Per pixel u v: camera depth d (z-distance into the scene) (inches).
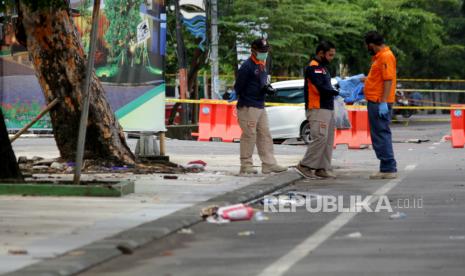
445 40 4443.9
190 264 626.5
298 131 2015.3
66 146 1238.9
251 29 2613.2
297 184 1117.1
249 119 1183.6
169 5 2539.4
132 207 881.5
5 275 575.2
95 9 985.5
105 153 1232.2
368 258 636.7
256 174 1193.4
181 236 738.2
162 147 1403.8
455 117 1809.8
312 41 2898.6
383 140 1165.1
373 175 1173.7
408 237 720.3
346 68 3292.3
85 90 999.6
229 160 1449.3
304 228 770.2
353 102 1823.3
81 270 606.9
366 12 3213.6
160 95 1407.5
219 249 680.4
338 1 3196.4
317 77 1160.2
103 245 675.4
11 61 1488.7
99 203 909.8
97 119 1226.6
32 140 1873.8
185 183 1090.1
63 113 1226.6
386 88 1150.3
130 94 1403.8
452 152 1654.8
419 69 4259.4
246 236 735.1
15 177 1018.1
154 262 634.8
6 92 1496.1
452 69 4320.9
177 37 2319.1
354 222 800.9
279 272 594.9
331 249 671.8
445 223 791.7
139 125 1403.8
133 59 1403.8
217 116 2037.4
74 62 1218.0
